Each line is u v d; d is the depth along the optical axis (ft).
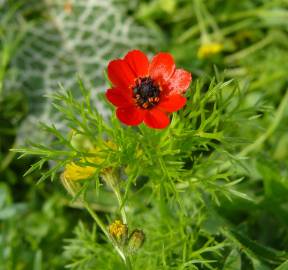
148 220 0.85
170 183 0.73
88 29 1.28
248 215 0.92
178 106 0.67
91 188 0.95
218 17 1.28
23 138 1.11
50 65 1.22
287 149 1.04
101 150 0.70
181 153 0.77
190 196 0.84
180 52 1.21
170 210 0.85
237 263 0.76
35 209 1.06
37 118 1.13
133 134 0.72
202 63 1.19
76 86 1.18
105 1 1.31
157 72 0.70
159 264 0.77
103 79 1.19
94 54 1.24
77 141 0.83
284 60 1.17
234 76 1.18
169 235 0.80
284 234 0.91
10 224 0.98
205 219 0.79
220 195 0.89
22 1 1.30
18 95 1.15
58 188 1.03
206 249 0.74
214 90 0.70
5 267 0.94
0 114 1.14
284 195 0.89
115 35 1.27
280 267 0.75
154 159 0.72
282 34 1.23
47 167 1.08
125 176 0.77
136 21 1.29
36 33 1.27
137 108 0.68
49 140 1.09
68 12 1.30
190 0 1.28
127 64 0.70
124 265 0.74
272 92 1.14
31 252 0.97
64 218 1.02
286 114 1.09
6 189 0.98
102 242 0.97
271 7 1.27
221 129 0.76
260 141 1.00
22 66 1.20
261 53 1.20
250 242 0.78
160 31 1.26
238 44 1.26
